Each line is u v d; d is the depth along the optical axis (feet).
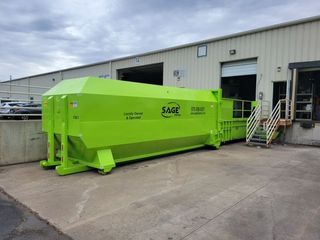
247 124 37.73
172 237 10.10
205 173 20.01
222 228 10.90
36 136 24.02
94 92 18.79
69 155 21.57
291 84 39.63
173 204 13.50
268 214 12.39
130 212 12.44
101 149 19.70
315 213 12.59
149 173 19.86
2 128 21.89
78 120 18.07
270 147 34.78
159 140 24.31
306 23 38.01
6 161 22.20
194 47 53.06
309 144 37.58
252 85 56.80
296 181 18.07
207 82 51.11
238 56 46.16
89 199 14.16
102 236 10.16
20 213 12.35
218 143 32.71
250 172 20.52
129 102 21.22
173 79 57.31
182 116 26.91
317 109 38.63
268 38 42.24
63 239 9.96
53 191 15.51
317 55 37.09
